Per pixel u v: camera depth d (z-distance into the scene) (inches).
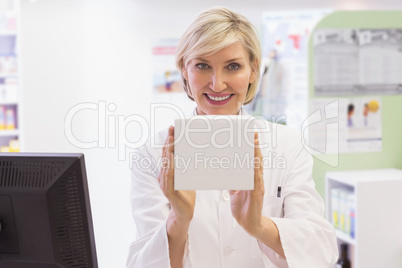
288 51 181.9
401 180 139.3
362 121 150.3
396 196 139.6
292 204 65.7
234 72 60.8
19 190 51.7
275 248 59.6
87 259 52.8
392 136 152.2
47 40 196.4
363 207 138.2
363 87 149.9
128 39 203.3
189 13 206.5
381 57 150.0
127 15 202.7
